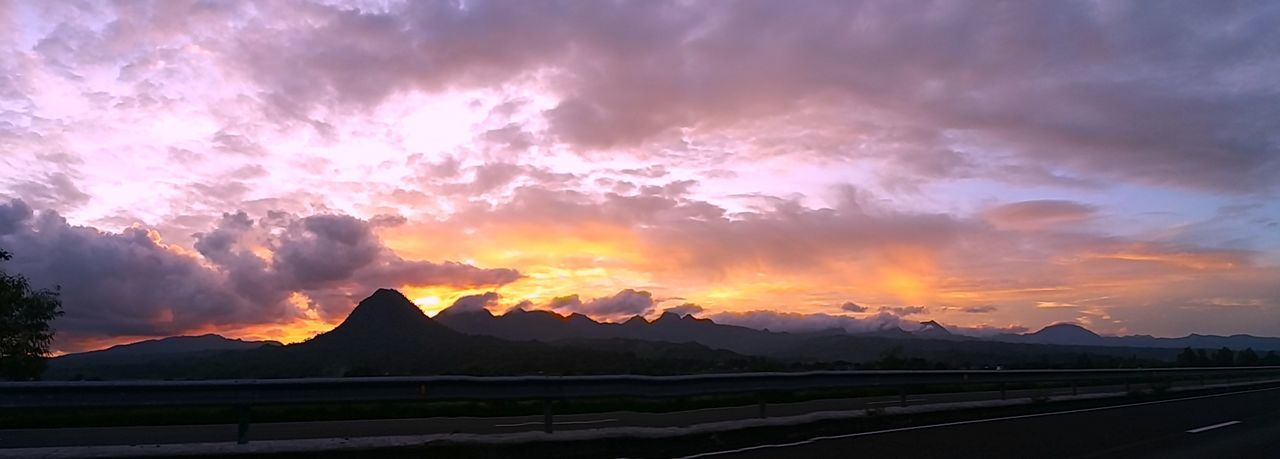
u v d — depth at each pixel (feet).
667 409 73.67
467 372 69.51
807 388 57.47
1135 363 129.49
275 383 38.34
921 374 67.26
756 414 66.03
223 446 35.40
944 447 46.50
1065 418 65.36
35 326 81.71
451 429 51.55
